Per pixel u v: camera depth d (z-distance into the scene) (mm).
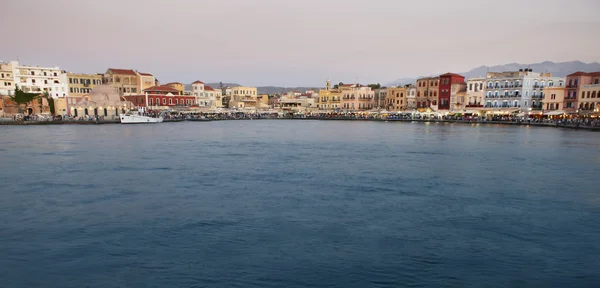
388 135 84750
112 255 19125
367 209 26578
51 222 23641
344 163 45094
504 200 29062
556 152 54906
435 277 17203
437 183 34594
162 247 20078
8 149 55094
